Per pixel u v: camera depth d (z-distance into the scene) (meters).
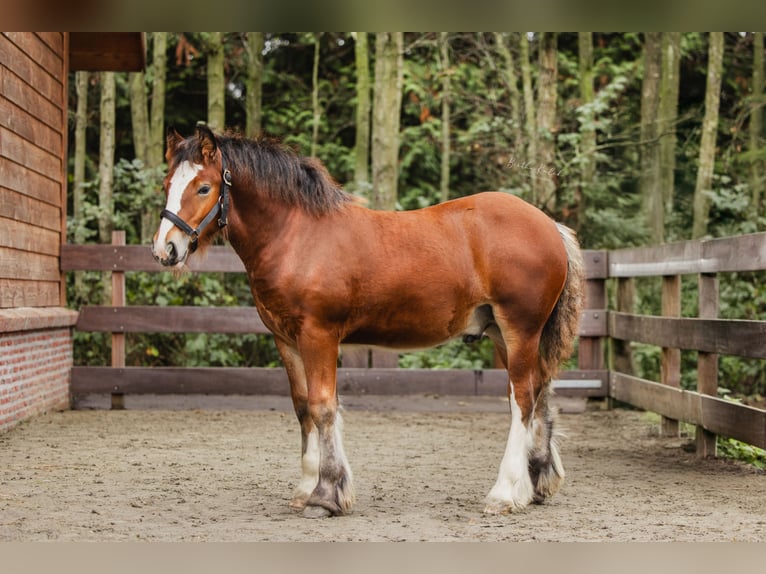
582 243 12.67
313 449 4.83
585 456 6.74
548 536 4.21
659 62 13.39
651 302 12.52
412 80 15.27
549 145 12.37
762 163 13.66
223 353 11.39
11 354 7.57
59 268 9.11
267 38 15.48
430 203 14.64
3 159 7.43
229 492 5.29
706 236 12.91
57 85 9.09
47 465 6.07
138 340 11.64
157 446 6.95
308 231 4.70
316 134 14.60
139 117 12.62
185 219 4.51
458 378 9.21
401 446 7.12
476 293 4.80
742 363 11.13
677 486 5.56
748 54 15.07
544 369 5.00
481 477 5.83
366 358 9.36
